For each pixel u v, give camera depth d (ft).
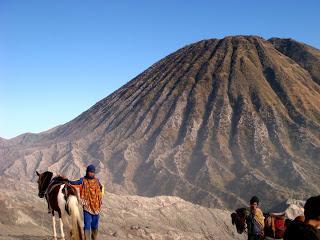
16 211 106.01
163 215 248.32
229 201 433.07
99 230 149.48
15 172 560.20
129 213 207.72
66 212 39.88
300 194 422.00
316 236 15.52
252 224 37.88
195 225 252.62
